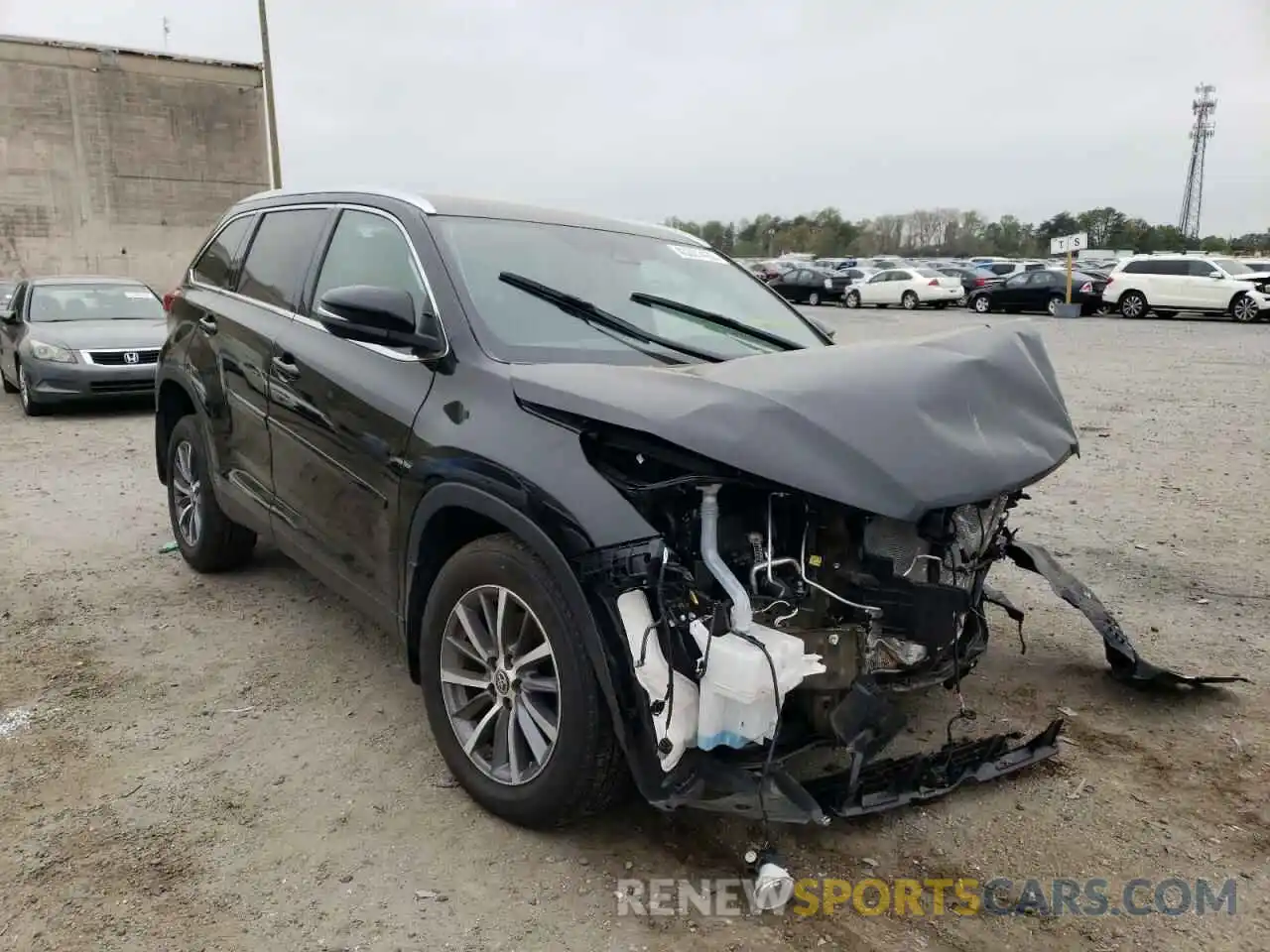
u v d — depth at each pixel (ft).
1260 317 85.30
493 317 10.66
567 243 12.73
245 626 15.07
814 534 8.91
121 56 104.68
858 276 125.90
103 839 9.55
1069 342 66.54
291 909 8.57
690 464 8.25
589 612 8.38
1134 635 14.80
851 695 8.86
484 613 9.75
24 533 20.24
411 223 11.93
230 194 113.39
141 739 11.55
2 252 103.04
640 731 8.28
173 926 8.34
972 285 115.14
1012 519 21.29
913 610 8.83
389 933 8.27
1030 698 12.76
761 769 8.55
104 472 26.27
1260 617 15.52
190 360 16.17
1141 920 8.55
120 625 15.08
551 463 8.84
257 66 111.86
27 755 11.17
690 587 8.35
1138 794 10.52
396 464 10.50
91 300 39.50
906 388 9.00
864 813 9.21
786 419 8.23
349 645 14.38
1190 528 20.56
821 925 8.44
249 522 14.60
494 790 9.71
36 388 34.78
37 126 102.37
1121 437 31.32
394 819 9.93
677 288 13.05
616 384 8.94
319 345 12.45
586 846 9.48
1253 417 34.96
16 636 14.62
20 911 8.50
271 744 11.46
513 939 8.21
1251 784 10.74
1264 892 8.93
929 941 8.27
